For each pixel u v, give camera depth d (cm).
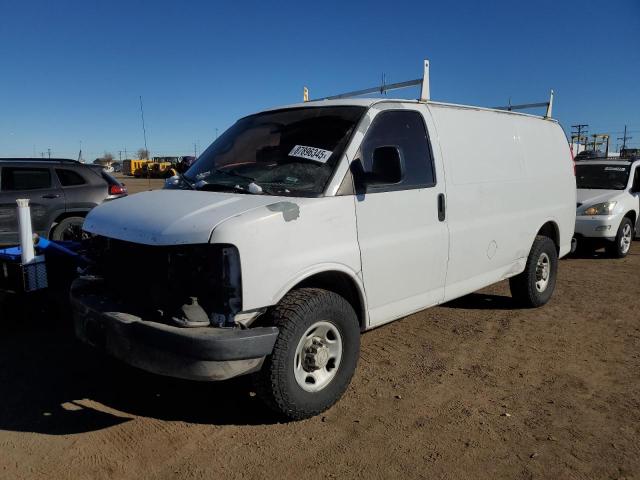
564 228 672
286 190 386
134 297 364
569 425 376
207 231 324
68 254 549
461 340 541
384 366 474
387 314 431
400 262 430
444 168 473
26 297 528
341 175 390
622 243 1019
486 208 523
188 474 317
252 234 331
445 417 386
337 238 382
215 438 356
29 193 916
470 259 507
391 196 421
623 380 451
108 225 376
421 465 328
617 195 1025
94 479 312
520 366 479
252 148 448
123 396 415
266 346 335
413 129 457
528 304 641
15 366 468
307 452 341
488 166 529
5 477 313
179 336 319
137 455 337
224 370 327
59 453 338
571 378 454
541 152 623
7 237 902
